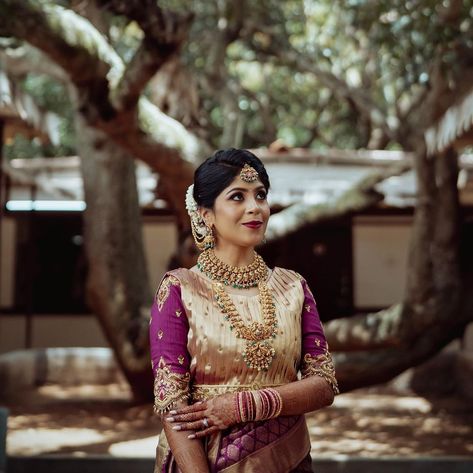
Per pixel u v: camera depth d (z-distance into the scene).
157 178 7.72
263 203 2.38
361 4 8.30
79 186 11.53
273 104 15.34
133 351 8.26
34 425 7.74
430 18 6.94
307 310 2.45
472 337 11.79
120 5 5.02
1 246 12.77
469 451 6.52
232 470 2.19
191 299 2.31
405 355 7.53
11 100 7.12
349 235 12.73
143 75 5.64
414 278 7.58
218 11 11.04
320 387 2.29
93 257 8.39
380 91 14.50
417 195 7.75
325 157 11.41
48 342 12.89
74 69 5.63
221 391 2.25
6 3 5.14
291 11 12.86
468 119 5.97
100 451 6.46
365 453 6.45
